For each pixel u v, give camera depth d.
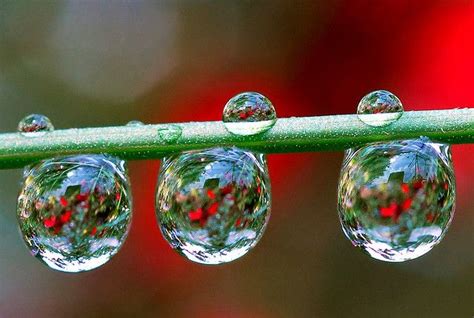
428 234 0.07
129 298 0.09
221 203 0.07
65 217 0.07
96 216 0.07
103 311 0.09
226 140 0.07
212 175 0.07
